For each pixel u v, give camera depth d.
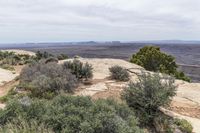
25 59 28.14
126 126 5.56
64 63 13.88
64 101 6.41
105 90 11.10
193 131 7.52
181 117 8.37
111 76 14.61
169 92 8.38
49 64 14.39
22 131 4.86
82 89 11.30
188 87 13.15
